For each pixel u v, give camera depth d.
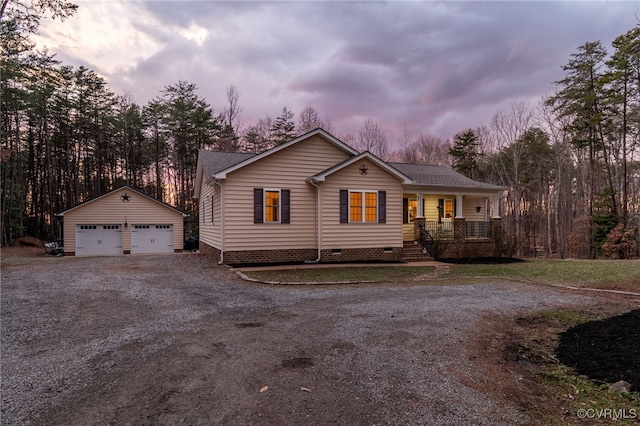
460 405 3.13
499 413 3.01
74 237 22.41
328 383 3.54
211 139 36.03
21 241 29.12
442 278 10.55
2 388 3.46
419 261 15.19
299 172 14.09
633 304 7.15
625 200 23.61
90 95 33.69
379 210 14.68
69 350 4.53
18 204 30.47
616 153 27.42
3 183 29.30
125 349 4.55
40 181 34.25
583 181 33.12
